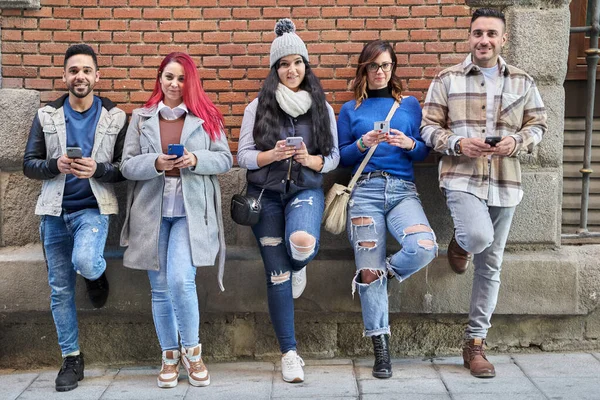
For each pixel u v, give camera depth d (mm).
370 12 4488
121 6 4496
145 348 4523
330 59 4516
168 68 3953
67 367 4062
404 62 4508
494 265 4062
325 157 4020
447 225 4500
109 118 4051
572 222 4891
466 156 3975
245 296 4406
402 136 4016
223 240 4039
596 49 4648
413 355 4520
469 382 3928
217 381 4082
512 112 3961
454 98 4016
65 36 4496
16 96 4414
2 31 4484
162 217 3961
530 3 4391
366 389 3854
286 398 3750
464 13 4465
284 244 4023
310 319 4527
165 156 3781
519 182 4016
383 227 4078
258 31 4508
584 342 4488
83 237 3854
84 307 4402
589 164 4730
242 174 4516
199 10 4500
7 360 4527
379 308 4043
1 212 4500
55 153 3951
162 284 3963
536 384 3865
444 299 4406
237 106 4547
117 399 3816
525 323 4504
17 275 4371
